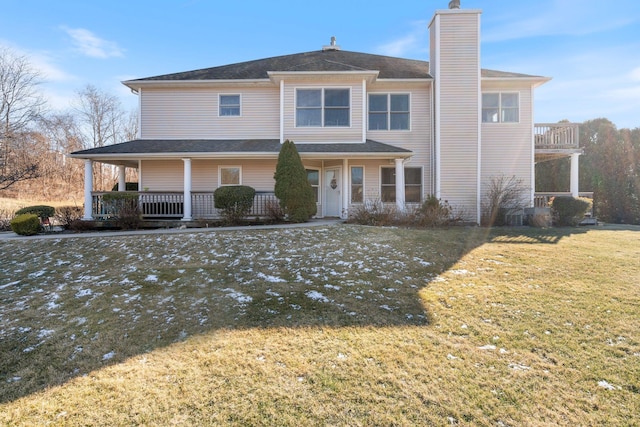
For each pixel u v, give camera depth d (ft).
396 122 44.93
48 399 9.19
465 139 42.50
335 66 42.24
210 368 10.39
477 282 18.10
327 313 14.20
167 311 14.80
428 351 11.22
